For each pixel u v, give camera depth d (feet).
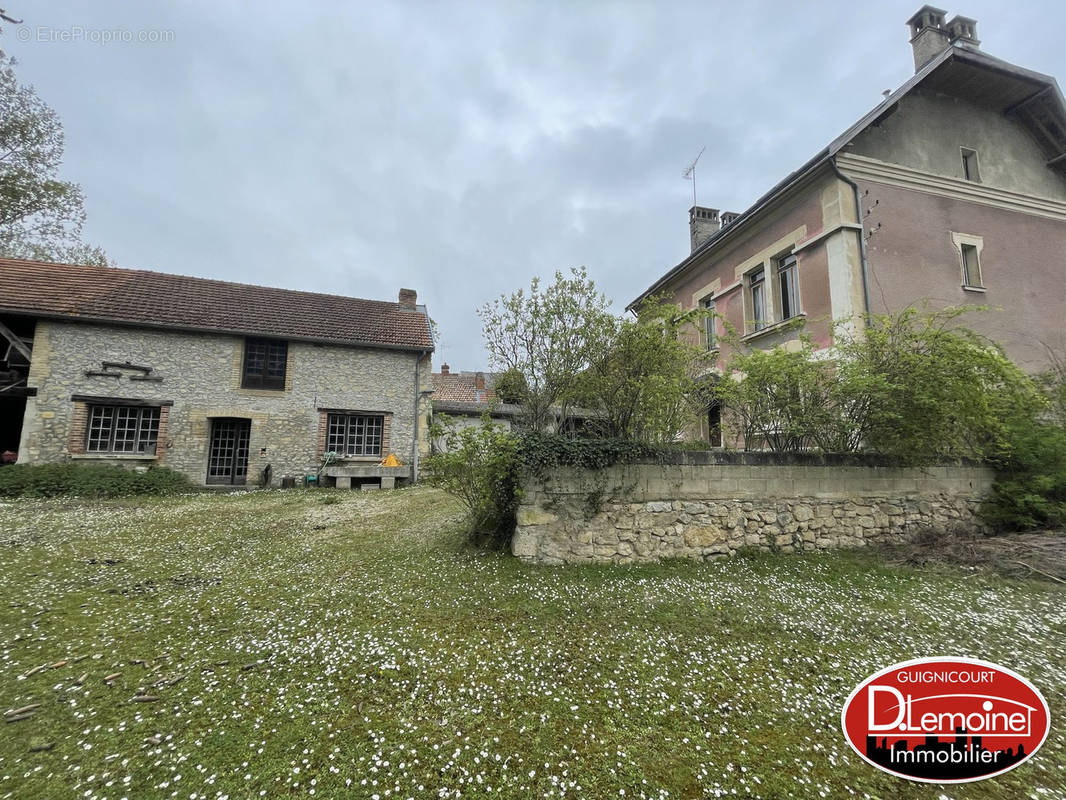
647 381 19.97
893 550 21.40
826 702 9.87
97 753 7.98
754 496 21.39
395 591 15.94
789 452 22.12
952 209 32.14
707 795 7.36
